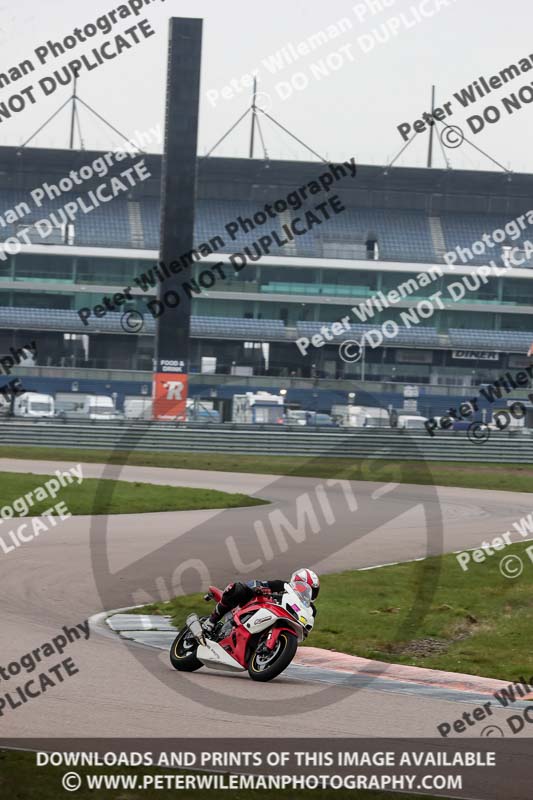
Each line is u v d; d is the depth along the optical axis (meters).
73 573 36.00
